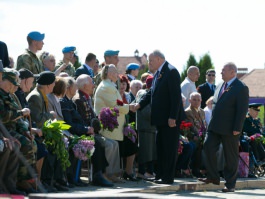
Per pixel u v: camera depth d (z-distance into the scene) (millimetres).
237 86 13984
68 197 5980
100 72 14953
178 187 13672
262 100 39188
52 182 11289
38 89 11781
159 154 13984
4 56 12844
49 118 11648
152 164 14680
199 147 15812
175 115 13617
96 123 12969
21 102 11164
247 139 17188
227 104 13922
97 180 12531
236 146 14133
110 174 13180
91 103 13312
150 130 14391
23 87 11461
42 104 11648
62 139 11406
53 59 14094
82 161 12617
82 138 12172
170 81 13742
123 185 13000
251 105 18031
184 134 15719
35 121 11430
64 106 12453
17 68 13141
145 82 15938
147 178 14266
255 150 17531
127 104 14078
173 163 13781
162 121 13766
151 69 14102
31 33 13258
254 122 17797
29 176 10375
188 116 15969
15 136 10398
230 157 14141
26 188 10445
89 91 13195
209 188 14648
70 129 12438
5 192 9883
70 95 12703
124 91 14766
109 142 13086
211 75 18281
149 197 6035
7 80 10578
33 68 13227
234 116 13969
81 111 12922
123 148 13891
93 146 12062
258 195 13617
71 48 15398
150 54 14023
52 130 11352
